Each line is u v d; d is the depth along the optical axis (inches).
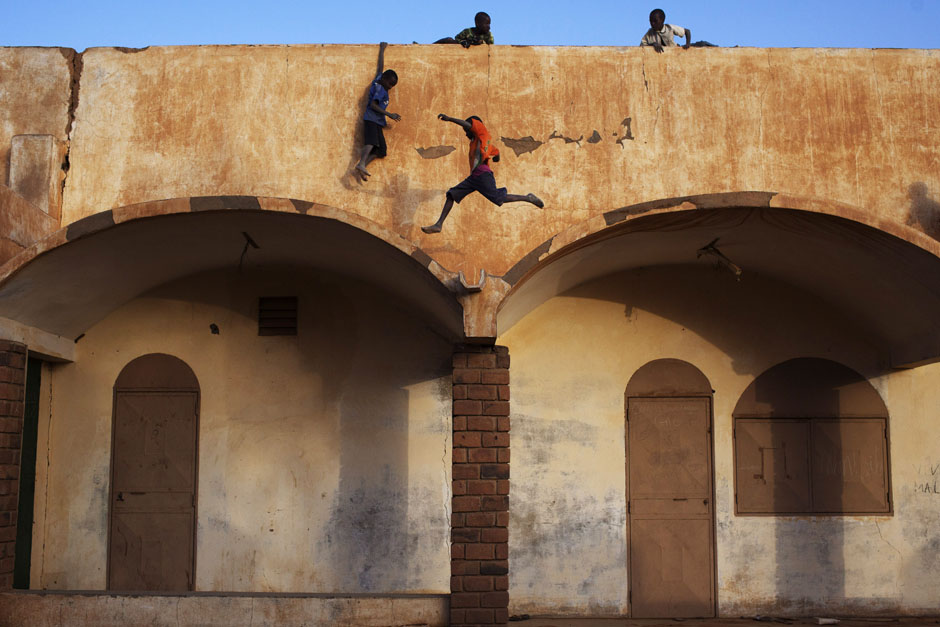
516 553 414.3
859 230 339.0
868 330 425.7
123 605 337.4
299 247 386.0
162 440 417.4
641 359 427.8
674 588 413.4
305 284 427.8
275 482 415.8
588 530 416.2
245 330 424.8
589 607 411.5
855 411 425.7
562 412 423.2
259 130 366.9
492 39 388.2
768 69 370.3
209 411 419.5
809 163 363.6
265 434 418.9
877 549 416.5
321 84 370.3
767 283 433.4
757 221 351.6
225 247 390.0
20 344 358.0
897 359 417.4
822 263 386.0
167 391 420.5
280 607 335.9
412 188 361.4
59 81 374.6
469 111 368.2
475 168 330.3
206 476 415.5
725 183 361.7
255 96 369.7
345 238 354.0
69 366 421.1
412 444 418.0
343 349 424.2
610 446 421.7
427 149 364.5
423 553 411.5
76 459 415.8
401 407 420.2
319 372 422.3
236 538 411.8
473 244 356.5
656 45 384.8
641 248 390.0
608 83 370.0
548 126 366.3
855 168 362.9
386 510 414.3
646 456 421.7
